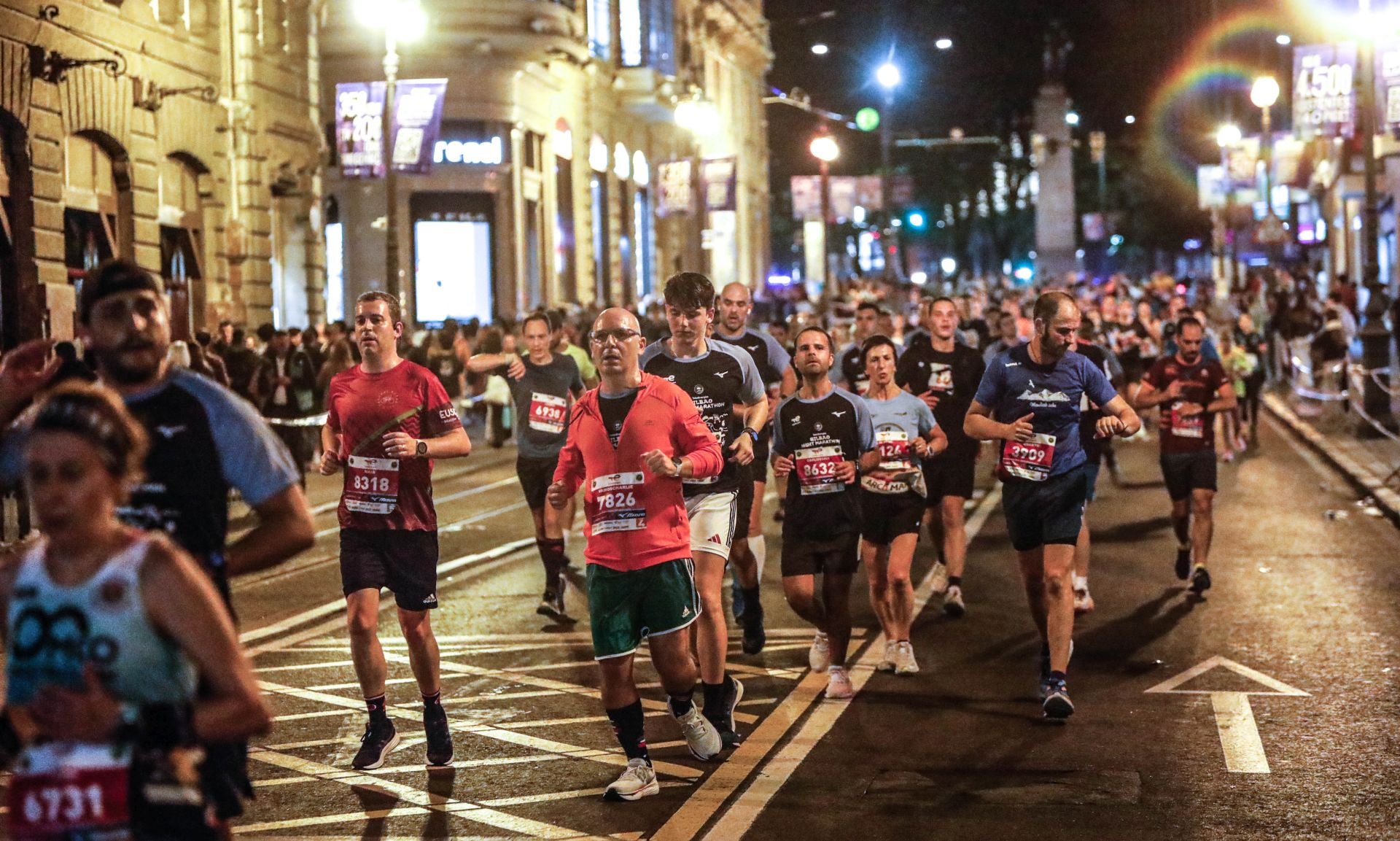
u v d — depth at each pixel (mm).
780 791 14297
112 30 44438
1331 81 63438
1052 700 16562
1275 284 95438
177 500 8836
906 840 12859
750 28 128500
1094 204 193250
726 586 26062
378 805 14039
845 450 17562
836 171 161750
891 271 134625
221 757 8500
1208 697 17812
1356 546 28859
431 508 15070
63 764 7188
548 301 81938
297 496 9031
